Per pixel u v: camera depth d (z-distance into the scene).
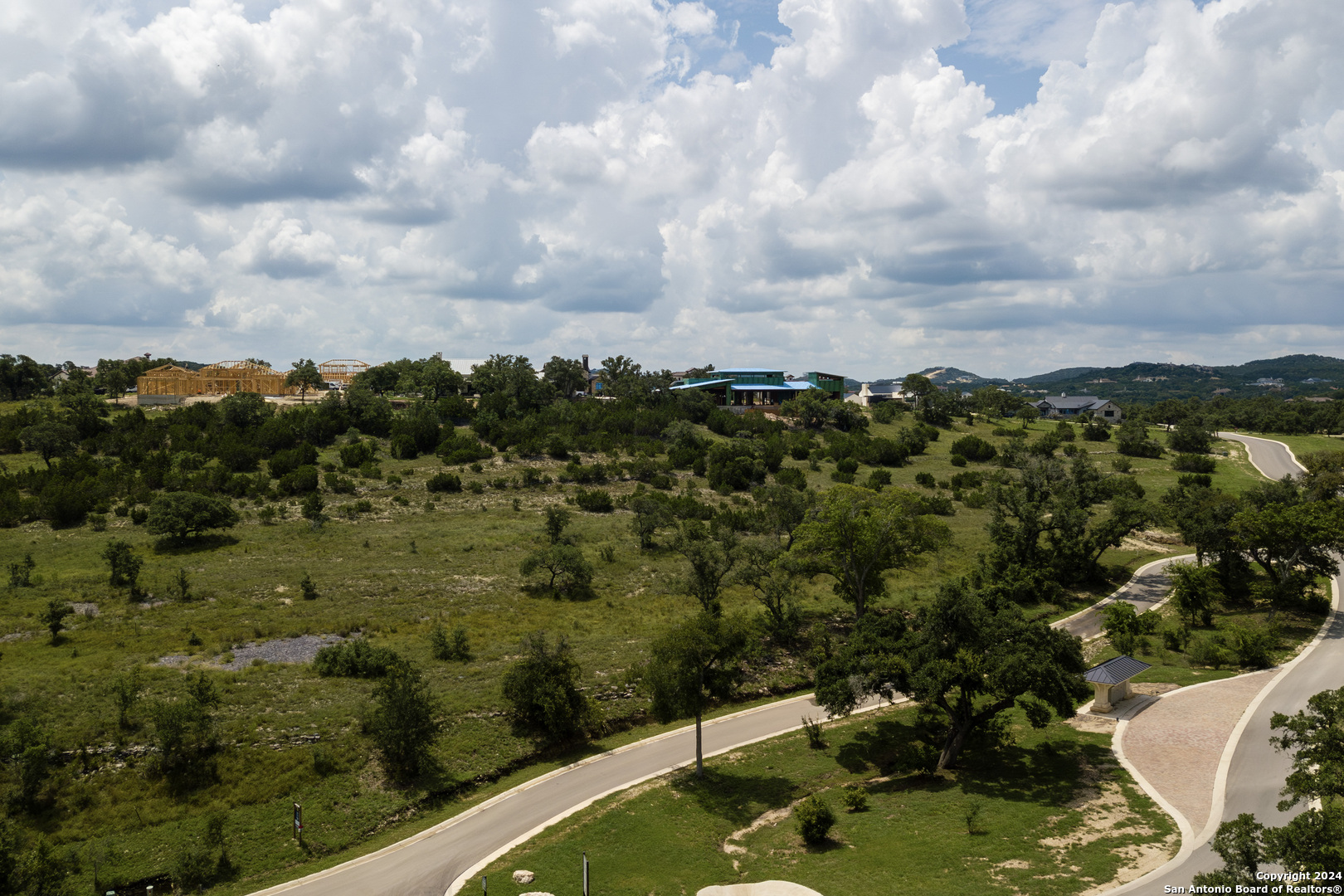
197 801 39.25
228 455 106.56
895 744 48.12
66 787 38.34
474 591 70.38
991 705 42.75
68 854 34.62
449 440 123.88
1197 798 33.78
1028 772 39.38
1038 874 28.89
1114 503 79.75
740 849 36.56
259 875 35.50
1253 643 51.75
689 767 45.81
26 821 36.44
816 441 149.25
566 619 65.12
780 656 63.03
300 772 41.66
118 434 112.69
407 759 43.50
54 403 140.00
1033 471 83.88
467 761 45.28
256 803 39.72
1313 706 26.06
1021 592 75.44
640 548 86.69
